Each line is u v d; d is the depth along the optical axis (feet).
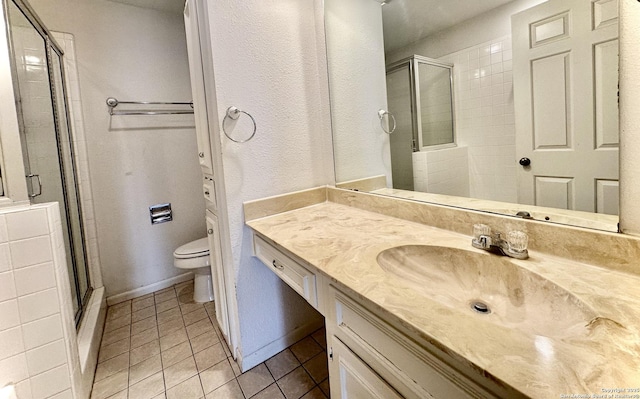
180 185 8.57
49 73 5.71
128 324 6.63
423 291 2.84
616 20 2.26
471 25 3.27
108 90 7.40
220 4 4.32
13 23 4.26
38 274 3.85
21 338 3.76
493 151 3.21
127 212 7.82
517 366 1.47
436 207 3.74
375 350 2.38
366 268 2.73
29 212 3.77
